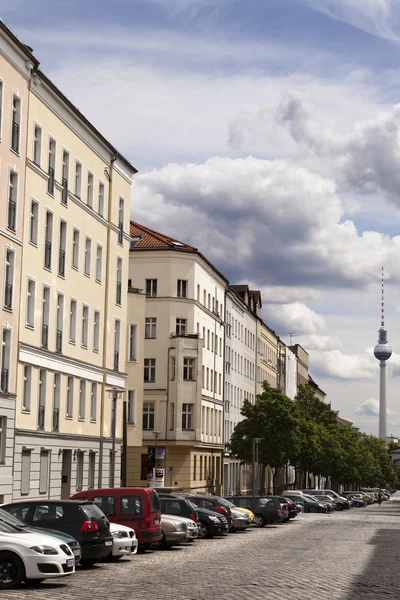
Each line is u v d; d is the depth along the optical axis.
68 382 50.38
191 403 80.19
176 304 80.88
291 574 23.89
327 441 112.44
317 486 165.62
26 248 43.81
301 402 116.88
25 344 43.41
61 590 19.56
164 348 80.31
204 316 86.88
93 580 21.95
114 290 57.62
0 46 40.16
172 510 37.94
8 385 41.62
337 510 97.12
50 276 47.09
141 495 30.62
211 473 89.88
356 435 155.88
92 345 53.78
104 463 55.72
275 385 140.88
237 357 106.94
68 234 49.75
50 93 46.47
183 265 81.56
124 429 56.84
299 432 87.00
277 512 54.28
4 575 19.98
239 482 105.69
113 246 57.31
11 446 41.59
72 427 50.38
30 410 44.31
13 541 20.12
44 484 46.41
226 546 36.19
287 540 40.62
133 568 25.61
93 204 54.06
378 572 24.86
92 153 53.72
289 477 143.38
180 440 79.19
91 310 53.66
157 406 79.81
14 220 42.47
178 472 80.12
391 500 179.25
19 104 42.88
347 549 34.75
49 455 46.84
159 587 20.41
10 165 41.75
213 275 91.12
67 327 49.69
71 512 24.67
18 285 42.78
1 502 40.53
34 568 19.97
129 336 65.06
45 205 46.34
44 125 46.06
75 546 22.83
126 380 64.81
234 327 104.75
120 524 30.11
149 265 81.38
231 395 102.62
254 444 82.62
